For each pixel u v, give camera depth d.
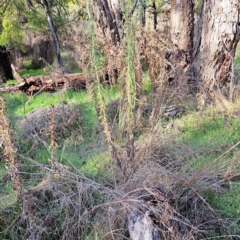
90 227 2.14
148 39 3.61
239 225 2.06
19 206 2.41
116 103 3.69
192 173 2.43
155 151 2.88
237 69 4.94
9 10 7.76
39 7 9.05
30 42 9.86
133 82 2.32
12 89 5.50
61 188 2.50
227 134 3.14
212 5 3.96
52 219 2.32
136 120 3.26
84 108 4.31
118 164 2.44
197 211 2.13
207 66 4.17
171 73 3.81
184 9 5.20
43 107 4.58
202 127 3.36
